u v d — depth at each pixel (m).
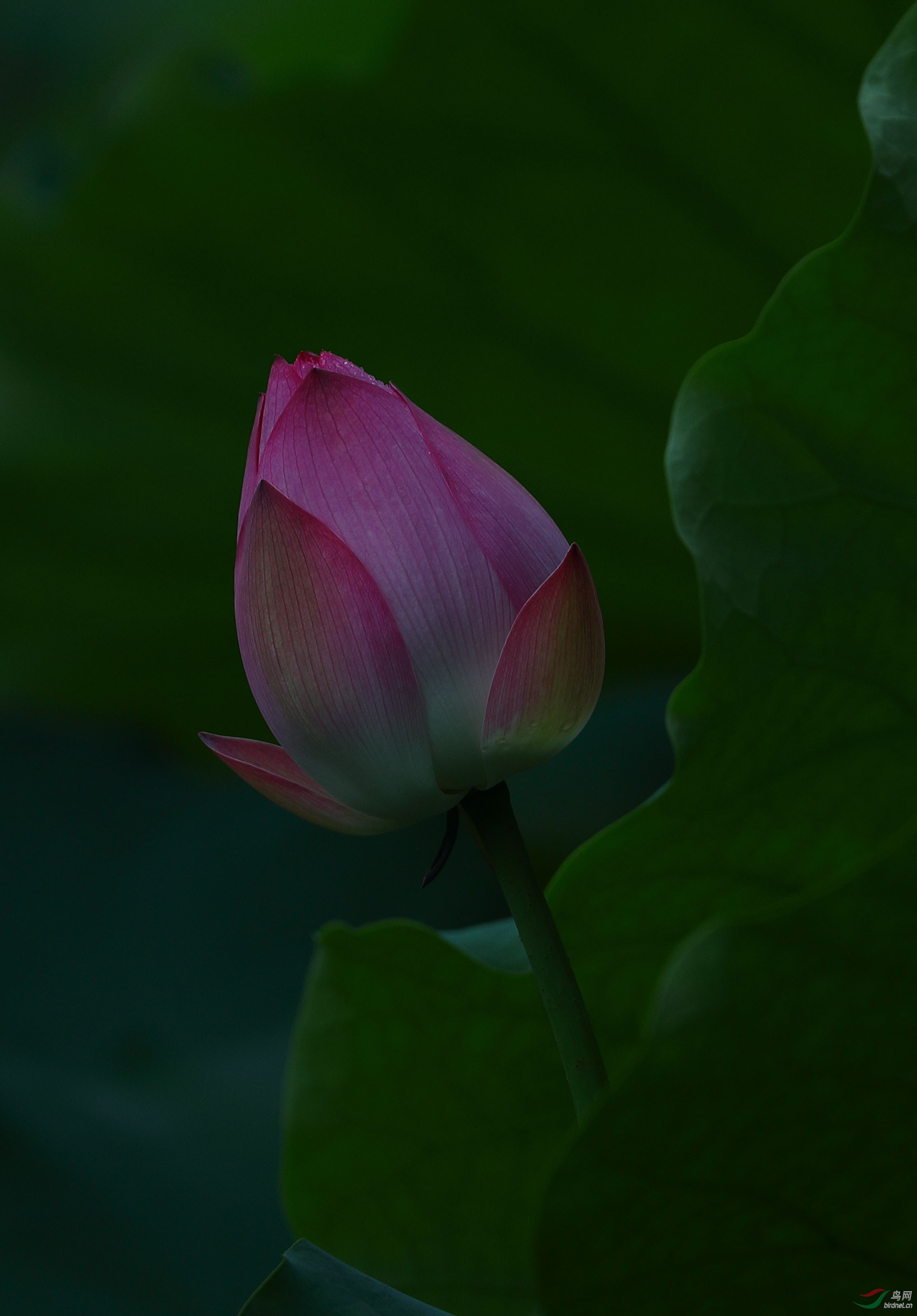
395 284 2.15
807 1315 1.25
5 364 2.38
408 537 1.24
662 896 1.39
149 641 2.80
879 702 1.35
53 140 2.62
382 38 2.00
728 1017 1.20
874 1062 1.21
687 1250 1.23
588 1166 1.21
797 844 1.38
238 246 2.17
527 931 1.24
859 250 1.32
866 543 1.34
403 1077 1.44
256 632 1.24
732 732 1.36
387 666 1.24
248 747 1.28
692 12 1.72
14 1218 3.07
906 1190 1.22
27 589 2.68
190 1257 3.07
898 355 1.33
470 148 1.97
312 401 1.24
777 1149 1.22
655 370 2.13
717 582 1.35
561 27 1.78
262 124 1.99
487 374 2.20
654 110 1.84
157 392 2.39
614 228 1.99
